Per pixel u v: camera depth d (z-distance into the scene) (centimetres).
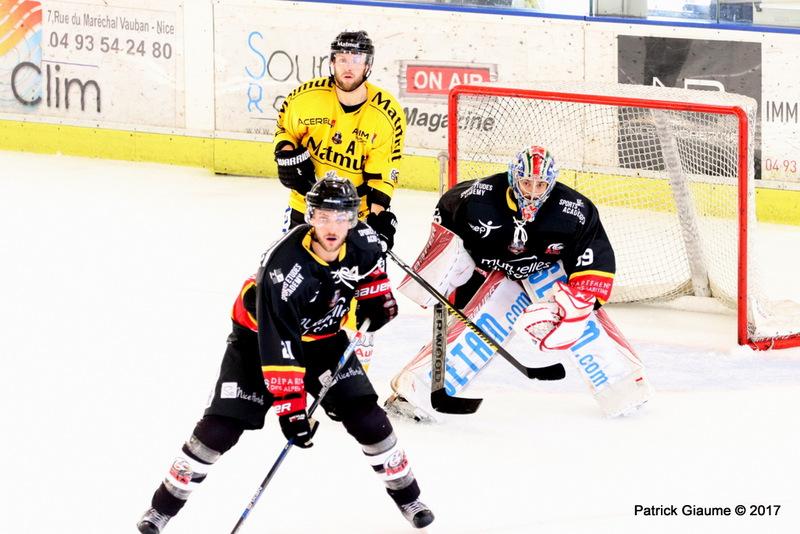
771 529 845
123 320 1318
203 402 1084
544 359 1232
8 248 1591
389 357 1230
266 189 1994
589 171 1675
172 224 1752
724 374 1196
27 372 1148
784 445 1010
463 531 841
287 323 764
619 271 1483
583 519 862
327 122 1092
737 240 1257
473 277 1135
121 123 2128
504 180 1014
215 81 2058
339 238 754
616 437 1027
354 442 1006
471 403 1017
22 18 2127
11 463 945
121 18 2084
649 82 1864
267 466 952
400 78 1969
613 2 1889
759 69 1808
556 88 1318
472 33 1923
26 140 2162
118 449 977
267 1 1998
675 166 1409
